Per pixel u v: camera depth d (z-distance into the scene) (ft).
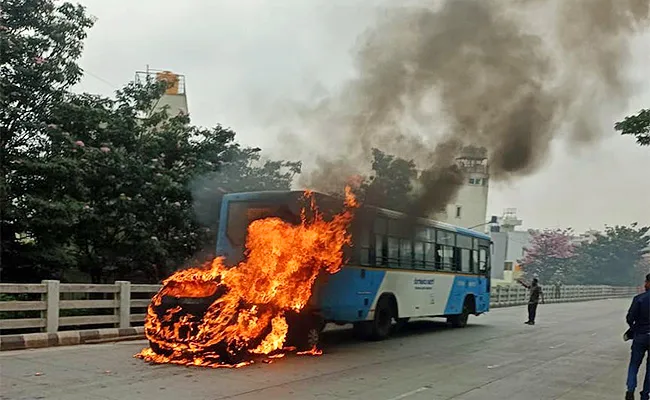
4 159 44.96
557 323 69.15
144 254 52.11
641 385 30.55
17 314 40.27
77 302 38.01
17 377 26.84
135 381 26.61
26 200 44.14
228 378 27.84
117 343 38.34
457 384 28.63
